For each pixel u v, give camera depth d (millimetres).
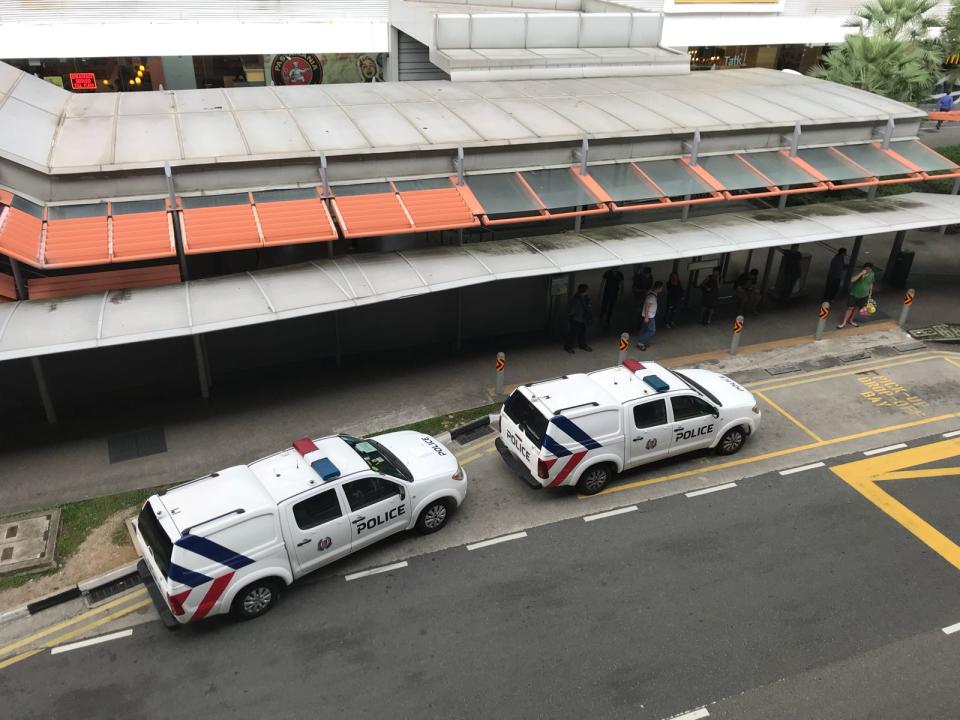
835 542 11383
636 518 11883
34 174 12844
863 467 13266
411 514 10953
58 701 8641
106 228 12836
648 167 17203
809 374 16516
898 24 28172
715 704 8641
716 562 10922
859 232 17391
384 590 10344
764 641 9531
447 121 16547
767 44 35125
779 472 13102
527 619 9852
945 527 11734
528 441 11867
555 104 18188
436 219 14602
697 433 12852
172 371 15352
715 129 17500
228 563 9141
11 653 9320
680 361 16938
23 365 13977
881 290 21094
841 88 21391
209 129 15031
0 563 10438
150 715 8461
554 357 16984
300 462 10383
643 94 19609
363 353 16922
